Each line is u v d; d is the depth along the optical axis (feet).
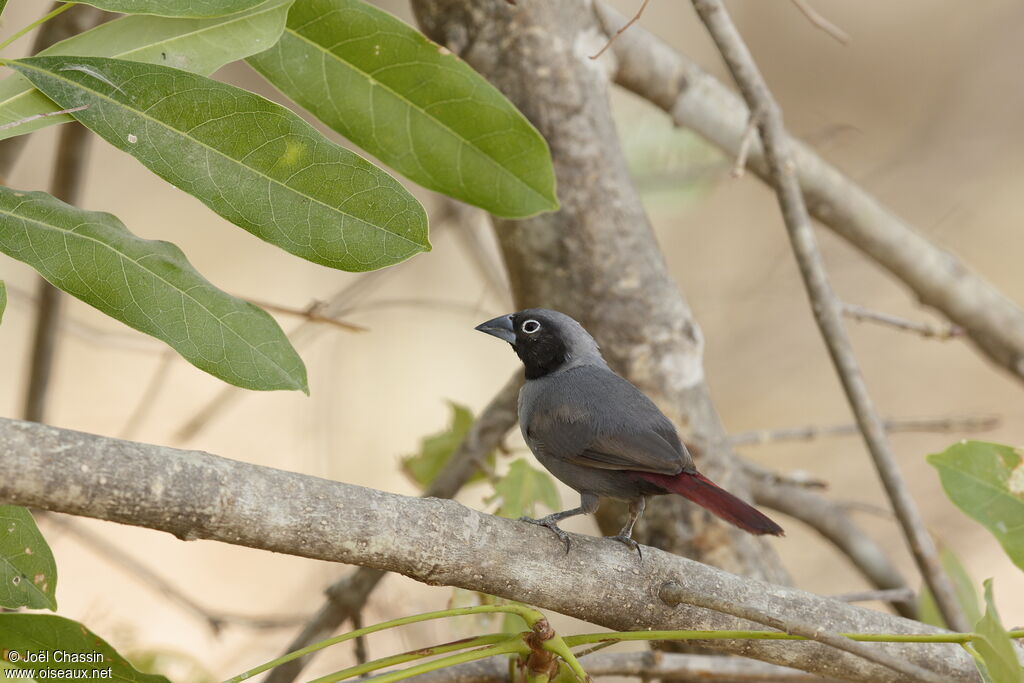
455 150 24.97
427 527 19.49
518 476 31.12
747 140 31.12
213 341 20.22
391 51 24.17
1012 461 25.63
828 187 44.16
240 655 55.01
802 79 77.92
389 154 25.05
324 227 20.38
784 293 69.46
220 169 20.25
